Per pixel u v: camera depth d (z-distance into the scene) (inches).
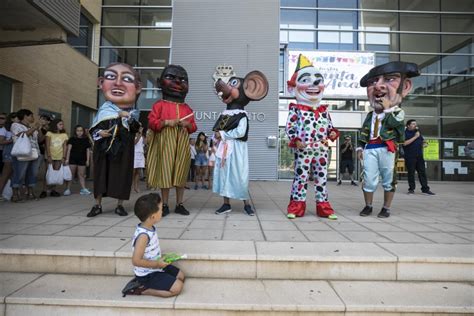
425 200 288.4
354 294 106.5
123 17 548.7
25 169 237.9
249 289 108.9
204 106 523.2
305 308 98.0
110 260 118.5
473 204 262.1
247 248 125.1
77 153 289.3
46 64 397.1
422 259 117.4
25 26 252.1
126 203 238.1
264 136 516.7
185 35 530.6
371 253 121.1
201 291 106.8
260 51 524.1
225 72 306.7
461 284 115.2
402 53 560.7
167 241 133.0
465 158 554.3
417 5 565.3
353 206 245.8
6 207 215.0
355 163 528.1
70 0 253.0
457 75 563.8
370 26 561.3
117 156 183.9
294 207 190.9
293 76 196.7
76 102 470.9
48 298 100.3
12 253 119.4
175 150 191.0
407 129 347.3
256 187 406.6
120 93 187.8
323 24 557.3
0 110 338.0
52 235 140.2
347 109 546.3
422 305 99.3
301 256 117.3
